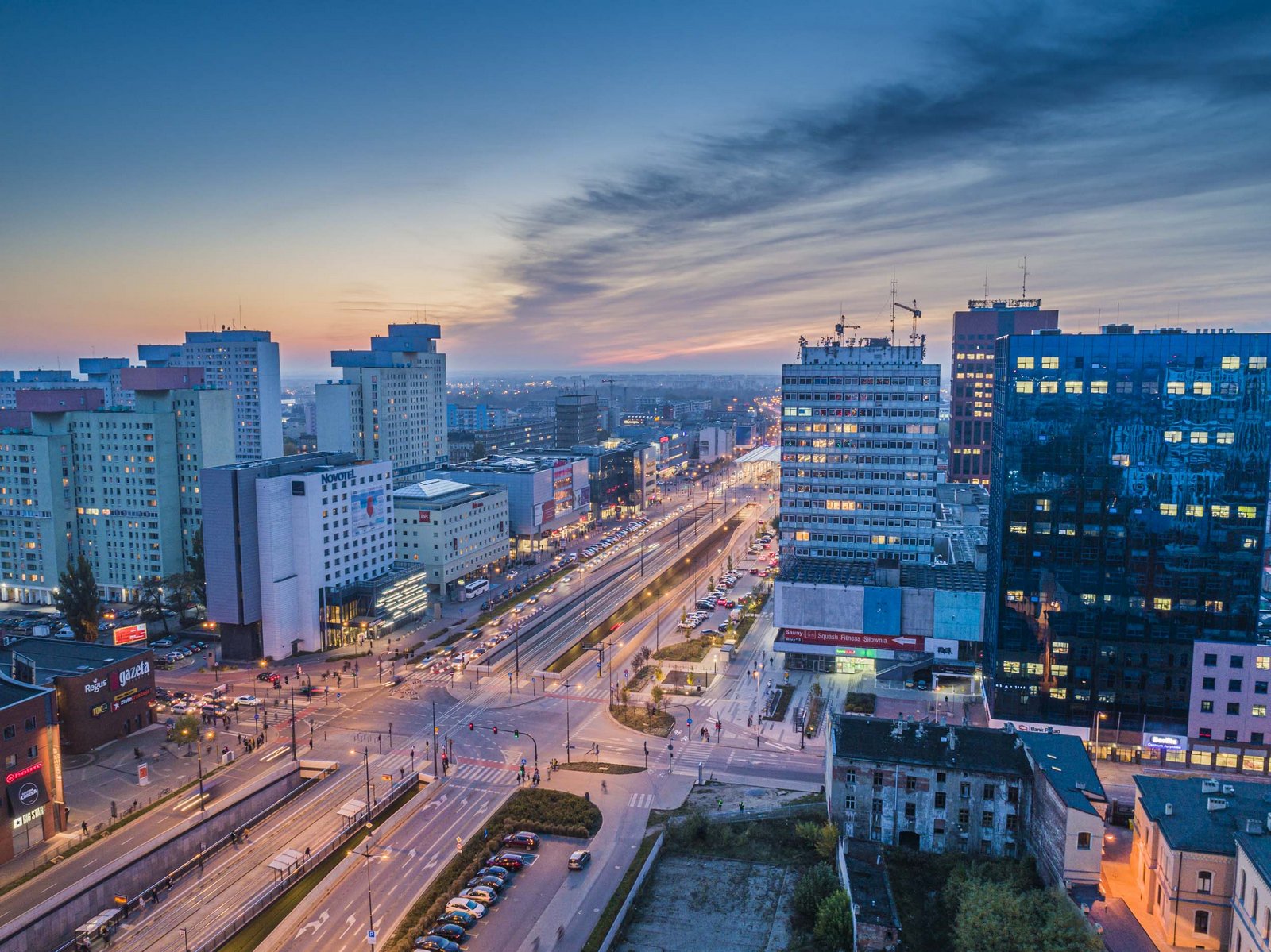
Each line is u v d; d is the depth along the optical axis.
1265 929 81.69
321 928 99.06
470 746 149.25
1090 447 143.12
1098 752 145.50
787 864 111.81
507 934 97.75
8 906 103.06
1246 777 138.12
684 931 98.19
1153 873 96.12
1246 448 137.38
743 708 166.50
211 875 111.81
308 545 198.38
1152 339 139.62
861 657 184.62
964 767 109.88
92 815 125.00
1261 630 153.62
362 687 178.12
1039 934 85.12
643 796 130.38
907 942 91.81
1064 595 146.00
